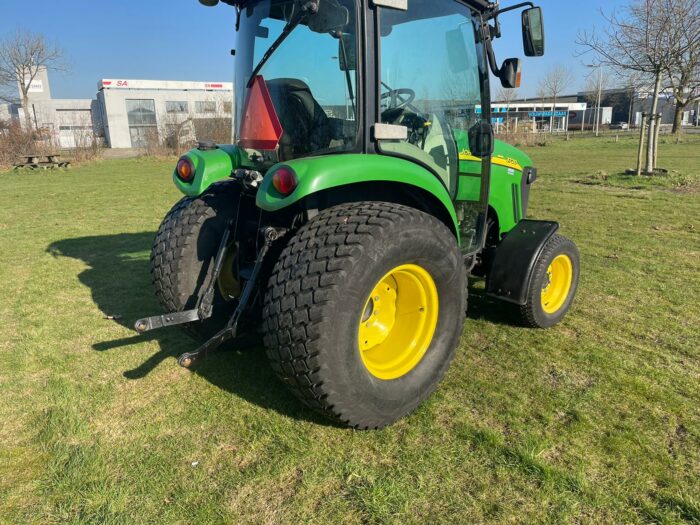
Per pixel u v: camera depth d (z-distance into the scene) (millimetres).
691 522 1982
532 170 4473
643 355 3338
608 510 2041
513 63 3457
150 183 13664
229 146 3361
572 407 2740
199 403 2822
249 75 3150
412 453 2379
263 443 2473
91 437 2541
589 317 3967
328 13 2607
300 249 2342
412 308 2764
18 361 3361
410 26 2900
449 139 3281
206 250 3113
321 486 2186
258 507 2076
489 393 2889
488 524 1979
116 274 5312
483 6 3361
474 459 2338
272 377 3090
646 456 2348
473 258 3619
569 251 3801
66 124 40781
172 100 41344
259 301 2789
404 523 1986
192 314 2748
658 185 10672
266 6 2994
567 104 60406
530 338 3609
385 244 2338
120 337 3725
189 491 2160
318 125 2746
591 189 10516
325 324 2203
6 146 19953
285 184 2357
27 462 2363
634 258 5551
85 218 8578
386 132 2674
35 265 5688
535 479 2209
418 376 2666
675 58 11016
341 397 2316
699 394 2859
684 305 4191
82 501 2115
